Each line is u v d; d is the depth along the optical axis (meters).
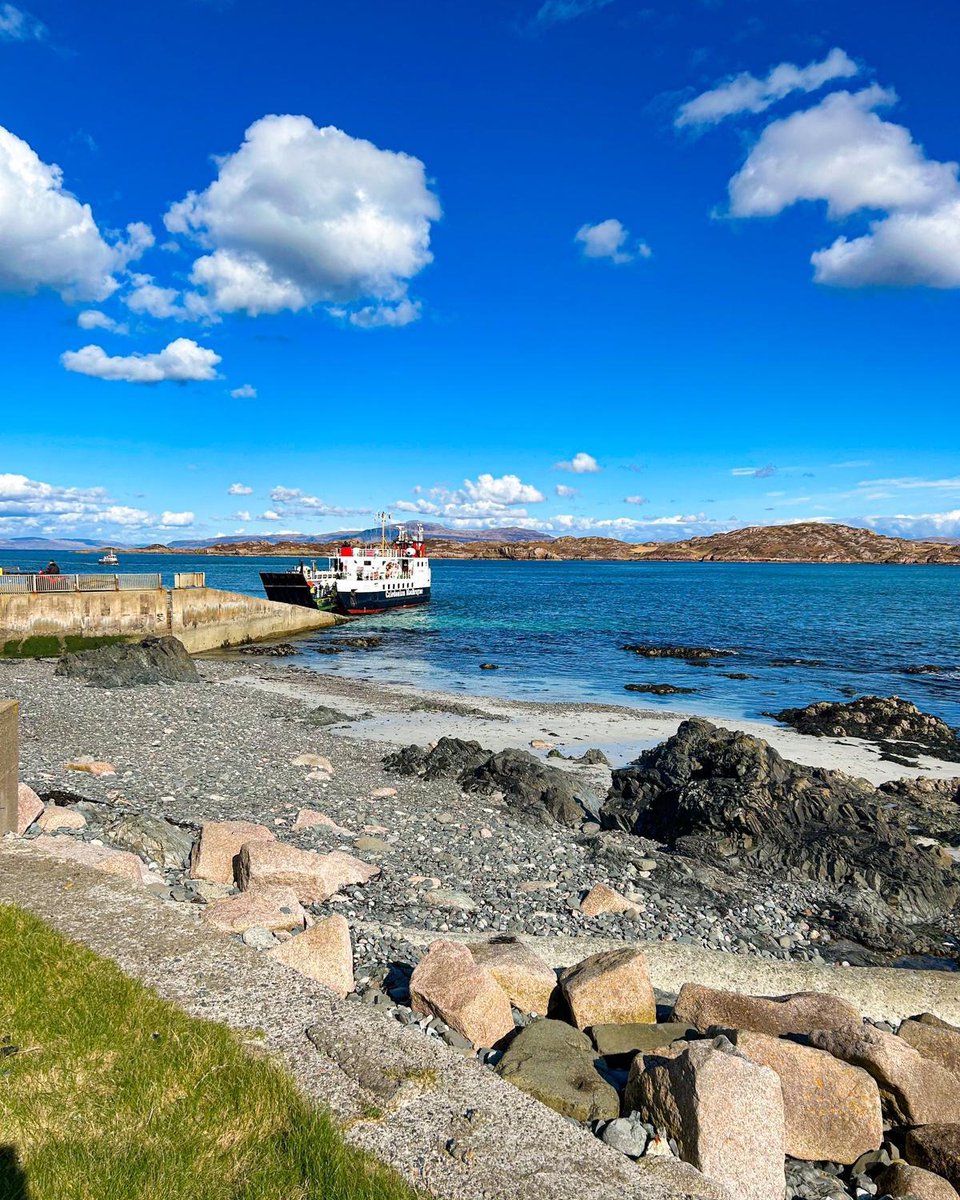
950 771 26.41
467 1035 7.08
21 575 47.19
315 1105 5.05
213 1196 4.29
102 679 36.41
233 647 58.59
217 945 7.21
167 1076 5.29
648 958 10.81
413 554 98.19
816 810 18.00
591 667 50.59
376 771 22.70
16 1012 5.90
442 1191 4.44
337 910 11.38
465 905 12.42
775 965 11.05
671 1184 4.73
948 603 109.06
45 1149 4.57
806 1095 6.15
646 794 19.94
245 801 17.62
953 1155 5.80
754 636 68.12
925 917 15.28
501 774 21.34
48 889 8.26
